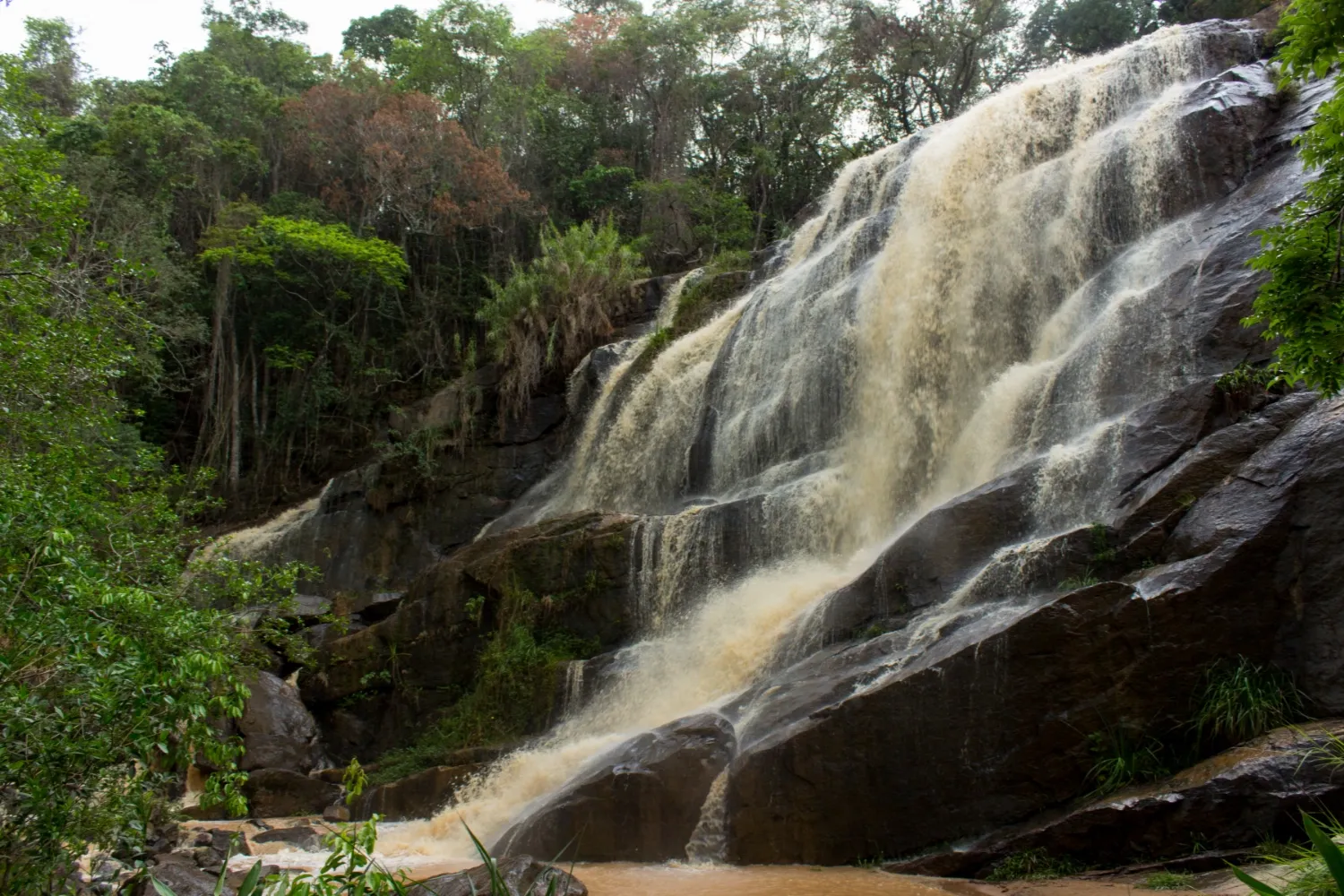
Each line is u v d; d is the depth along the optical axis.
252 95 44.19
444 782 16.73
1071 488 14.69
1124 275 19.19
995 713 11.36
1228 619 11.17
